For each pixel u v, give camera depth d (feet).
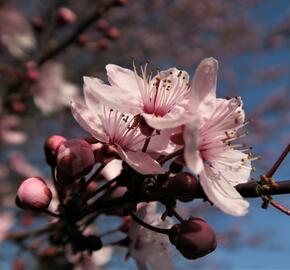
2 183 1.28
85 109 0.43
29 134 1.49
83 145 0.43
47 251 0.63
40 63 0.96
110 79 0.43
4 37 1.18
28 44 1.20
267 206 0.41
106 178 0.50
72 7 1.52
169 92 0.43
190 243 0.40
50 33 0.95
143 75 0.44
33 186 0.44
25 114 1.32
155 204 0.48
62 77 1.17
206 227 0.41
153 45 1.76
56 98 1.12
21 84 0.99
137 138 0.43
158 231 0.42
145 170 0.41
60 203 0.45
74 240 0.47
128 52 1.66
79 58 1.54
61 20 0.94
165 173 0.42
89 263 0.56
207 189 0.39
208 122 0.42
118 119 0.43
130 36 1.75
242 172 0.43
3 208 1.21
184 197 0.40
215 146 0.42
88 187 0.49
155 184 0.42
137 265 0.49
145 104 0.42
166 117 0.40
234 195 0.40
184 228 0.41
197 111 0.41
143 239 0.48
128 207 0.43
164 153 0.42
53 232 0.53
